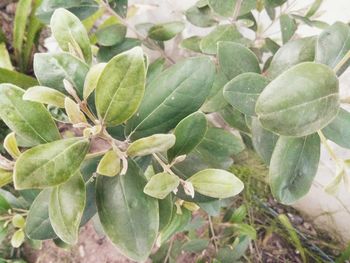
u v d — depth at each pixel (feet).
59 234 0.58
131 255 0.61
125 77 0.51
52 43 1.92
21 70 2.09
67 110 0.53
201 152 1.00
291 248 1.76
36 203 0.74
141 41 1.17
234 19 0.96
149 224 0.62
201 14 1.12
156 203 0.62
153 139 0.55
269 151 0.80
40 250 1.79
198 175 0.64
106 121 0.55
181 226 1.00
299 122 0.51
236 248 1.30
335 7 1.24
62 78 0.62
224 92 0.69
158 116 0.66
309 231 1.79
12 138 0.55
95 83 0.55
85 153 0.54
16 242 1.13
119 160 0.57
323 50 0.69
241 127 1.02
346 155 1.41
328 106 0.52
